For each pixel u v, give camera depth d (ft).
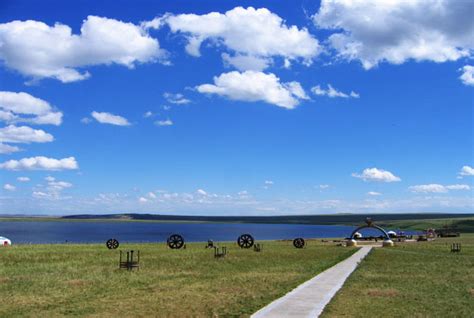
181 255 160.86
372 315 55.88
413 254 175.01
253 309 58.90
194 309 60.54
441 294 72.90
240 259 145.79
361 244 269.44
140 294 73.31
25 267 113.50
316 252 186.80
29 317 55.88
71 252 170.71
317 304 62.08
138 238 527.81
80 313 58.34
